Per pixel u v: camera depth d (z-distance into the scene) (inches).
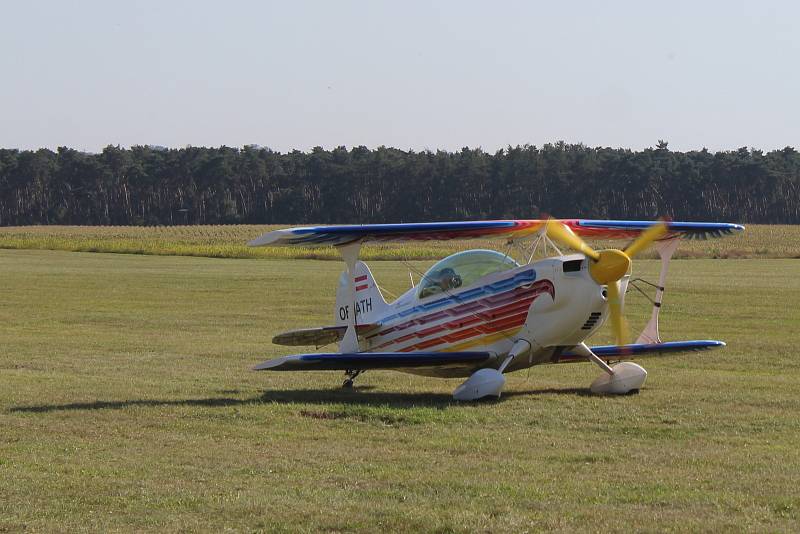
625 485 537.0
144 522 478.9
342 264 3321.9
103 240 4945.9
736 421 738.2
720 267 3159.5
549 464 592.7
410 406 815.7
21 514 493.0
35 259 3587.6
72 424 726.5
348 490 531.5
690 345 1002.1
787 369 1104.8
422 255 3622.0
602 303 850.1
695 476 557.0
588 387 946.7
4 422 733.9
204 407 802.2
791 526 456.4
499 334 884.6
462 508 493.4
